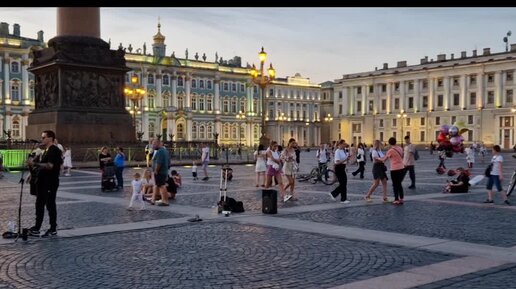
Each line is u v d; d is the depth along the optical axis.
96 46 42.81
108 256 9.45
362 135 128.00
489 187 17.28
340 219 13.67
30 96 98.56
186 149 50.53
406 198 18.69
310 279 7.88
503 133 103.25
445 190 20.73
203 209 15.70
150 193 18.11
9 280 7.97
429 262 8.88
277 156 18.86
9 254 9.69
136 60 113.31
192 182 26.14
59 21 42.44
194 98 122.94
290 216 14.23
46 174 11.38
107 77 43.47
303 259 9.13
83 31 42.47
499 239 10.89
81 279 7.97
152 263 8.91
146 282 7.77
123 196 19.50
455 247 10.09
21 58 97.81
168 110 117.06
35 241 10.88
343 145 17.55
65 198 18.73
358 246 10.20
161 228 12.38
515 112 100.88
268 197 14.66
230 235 11.43
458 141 61.56
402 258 9.18
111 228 12.34
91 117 42.28
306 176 27.05
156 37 123.12
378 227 12.40
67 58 41.44
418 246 10.19
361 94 128.62
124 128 43.88
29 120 44.16
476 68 107.06
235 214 14.62
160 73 116.81
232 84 129.88
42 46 98.75
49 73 42.53
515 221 13.32
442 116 112.38
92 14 42.72
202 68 123.44
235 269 8.48
